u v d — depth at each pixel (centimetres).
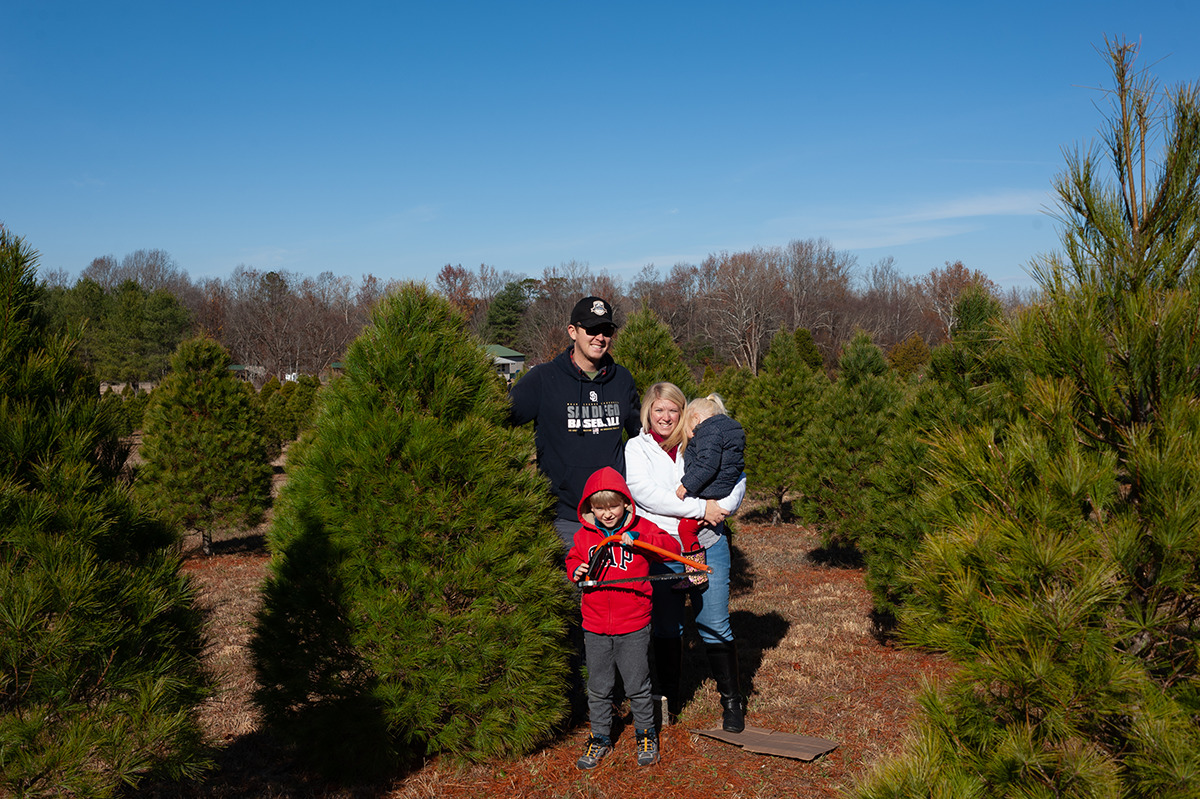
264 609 379
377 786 357
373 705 345
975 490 228
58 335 273
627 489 364
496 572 355
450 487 358
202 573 930
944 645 212
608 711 377
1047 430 222
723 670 415
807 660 561
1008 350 248
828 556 1014
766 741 398
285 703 357
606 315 403
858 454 907
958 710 209
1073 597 192
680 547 384
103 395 279
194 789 353
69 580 221
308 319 7606
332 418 379
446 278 8300
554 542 382
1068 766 184
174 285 9050
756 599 779
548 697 374
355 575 351
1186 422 199
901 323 8262
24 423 243
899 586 567
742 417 1309
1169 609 199
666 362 664
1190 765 171
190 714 253
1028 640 193
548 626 362
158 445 1005
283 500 388
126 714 232
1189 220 217
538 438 421
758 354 6938
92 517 241
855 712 450
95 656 231
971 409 550
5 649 214
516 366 6812
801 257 8150
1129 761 183
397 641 345
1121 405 214
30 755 210
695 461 388
